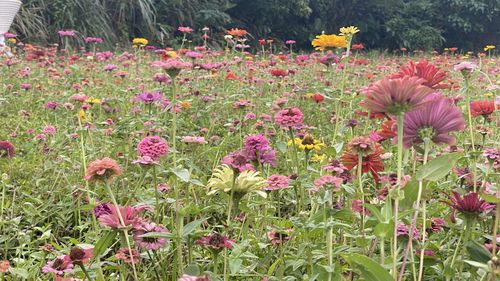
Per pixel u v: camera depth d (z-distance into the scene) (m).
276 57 6.83
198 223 1.50
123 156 2.91
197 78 4.96
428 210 1.93
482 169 1.74
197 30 13.52
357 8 16.66
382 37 17.22
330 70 5.18
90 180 1.48
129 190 2.54
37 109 4.53
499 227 1.69
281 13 15.27
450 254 1.75
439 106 1.29
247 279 1.77
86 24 10.85
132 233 1.57
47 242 2.35
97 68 6.21
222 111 4.27
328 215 1.58
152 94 3.43
